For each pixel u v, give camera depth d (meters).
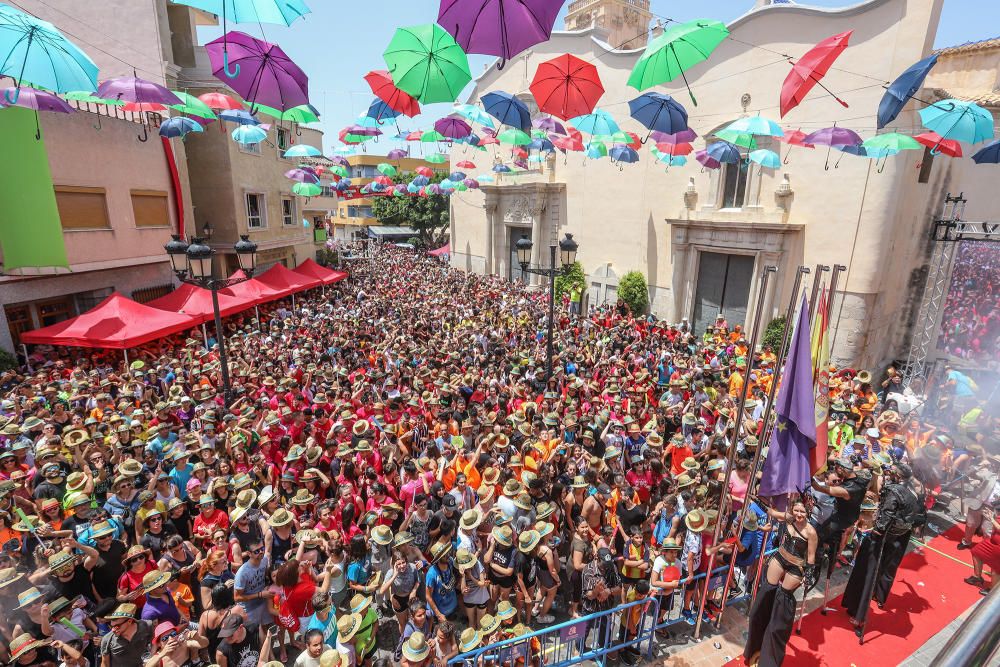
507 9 3.92
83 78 7.32
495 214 32.47
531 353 14.98
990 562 7.05
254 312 21.36
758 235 17.97
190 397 10.80
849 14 15.60
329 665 4.61
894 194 15.15
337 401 10.26
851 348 16.28
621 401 10.96
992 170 16.17
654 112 10.16
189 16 21.17
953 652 0.92
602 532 7.13
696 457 9.18
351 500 7.16
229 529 6.58
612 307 22.97
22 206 13.22
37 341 13.20
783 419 5.69
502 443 8.59
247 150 23.05
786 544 5.53
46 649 4.68
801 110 16.95
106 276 16.30
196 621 6.31
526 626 6.04
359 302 23.98
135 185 16.89
